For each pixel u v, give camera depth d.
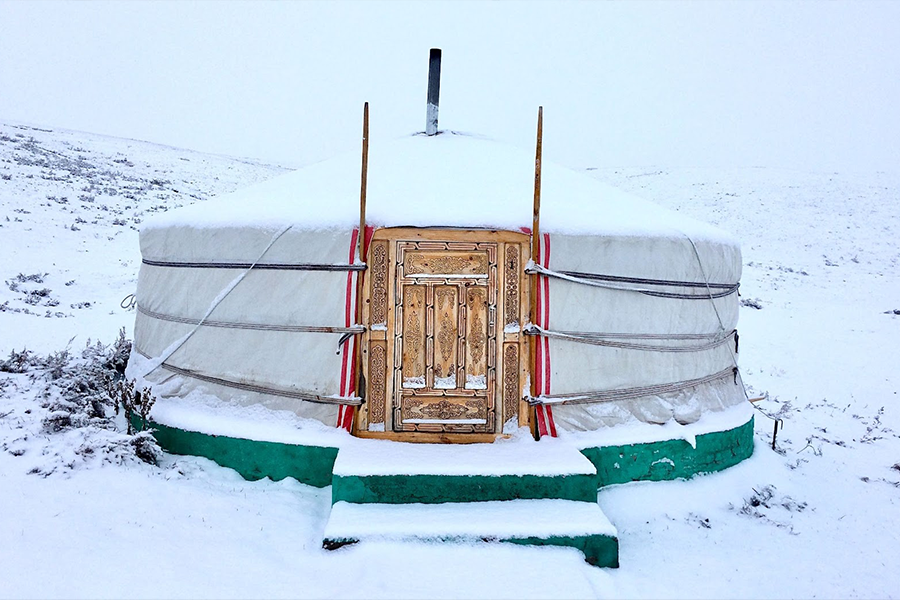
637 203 5.88
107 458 4.69
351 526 3.83
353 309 4.71
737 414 5.75
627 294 5.02
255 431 4.76
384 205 4.85
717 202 33.25
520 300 4.84
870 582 3.97
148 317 5.73
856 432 7.62
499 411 4.82
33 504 4.01
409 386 4.79
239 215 5.08
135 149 38.72
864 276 21.67
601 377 4.95
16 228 16.75
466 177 5.53
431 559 3.64
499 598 3.32
